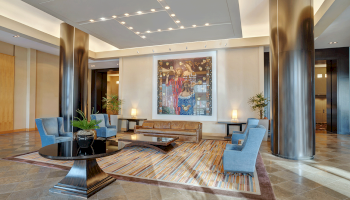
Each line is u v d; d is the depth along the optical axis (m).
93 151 3.39
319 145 6.76
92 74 14.04
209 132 9.08
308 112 5.11
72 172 3.27
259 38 8.27
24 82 10.16
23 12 7.16
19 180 3.60
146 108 10.18
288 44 5.26
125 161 4.85
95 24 6.46
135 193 3.10
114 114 10.81
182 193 3.11
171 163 4.70
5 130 9.29
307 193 3.11
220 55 9.05
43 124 5.54
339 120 9.41
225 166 3.89
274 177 3.80
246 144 3.80
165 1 5.06
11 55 9.59
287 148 5.20
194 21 6.22
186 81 9.52
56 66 11.81
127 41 8.09
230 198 2.94
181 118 9.54
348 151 5.91
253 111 8.59
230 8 5.40
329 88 10.05
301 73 5.14
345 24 6.62
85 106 8.23
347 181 3.61
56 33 8.94
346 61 9.26
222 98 8.98
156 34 7.33
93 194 3.06
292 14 5.23
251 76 8.64
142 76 10.30
